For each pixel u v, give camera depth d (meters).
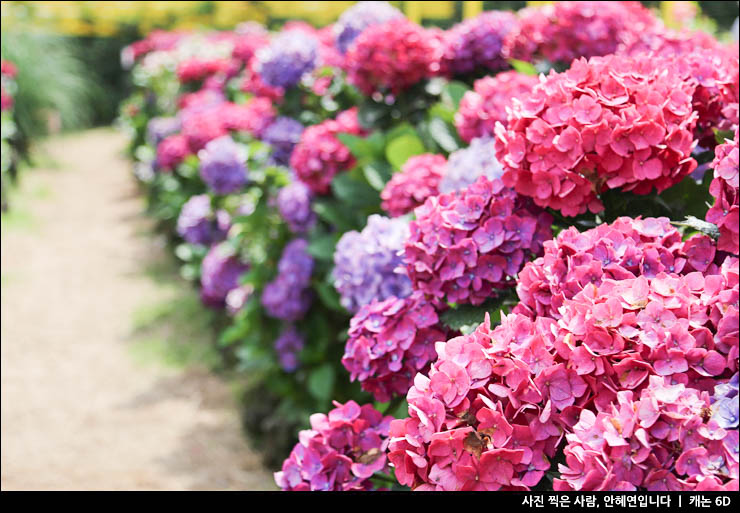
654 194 1.66
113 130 13.20
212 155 4.62
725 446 1.03
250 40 5.61
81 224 7.39
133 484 3.11
